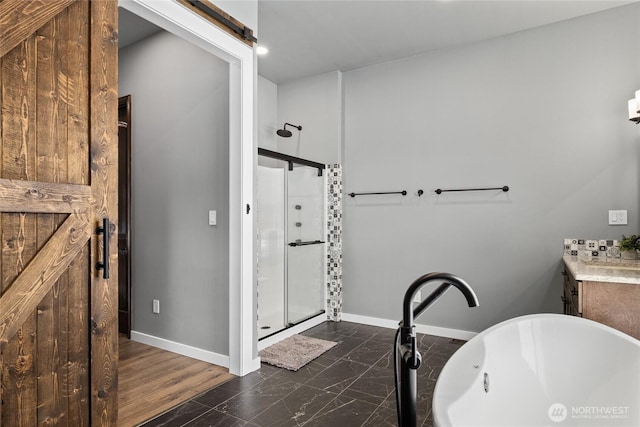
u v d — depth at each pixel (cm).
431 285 351
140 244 327
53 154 145
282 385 241
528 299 311
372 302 384
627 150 278
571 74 296
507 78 321
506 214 320
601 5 277
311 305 391
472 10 283
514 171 317
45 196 141
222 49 239
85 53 156
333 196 402
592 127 289
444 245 347
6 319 129
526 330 179
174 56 305
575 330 174
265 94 425
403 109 369
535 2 273
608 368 163
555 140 302
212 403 217
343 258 401
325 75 408
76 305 151
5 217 130
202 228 285
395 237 372
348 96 402
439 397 127
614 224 281
